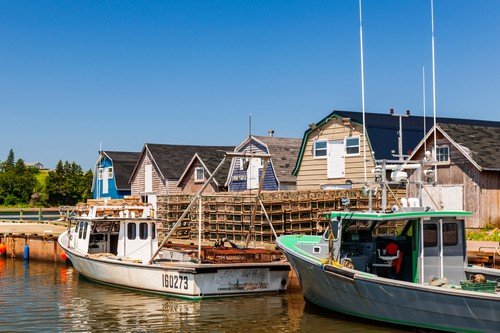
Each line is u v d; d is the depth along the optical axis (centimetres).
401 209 1350
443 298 1180
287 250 1495
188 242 2297
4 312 1552
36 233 2909
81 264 2011
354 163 2723
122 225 1958
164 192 3931
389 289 1247
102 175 4706
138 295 1728
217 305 1565
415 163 1523
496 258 1639
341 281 1333
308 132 2919
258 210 2152
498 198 2519
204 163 3588
